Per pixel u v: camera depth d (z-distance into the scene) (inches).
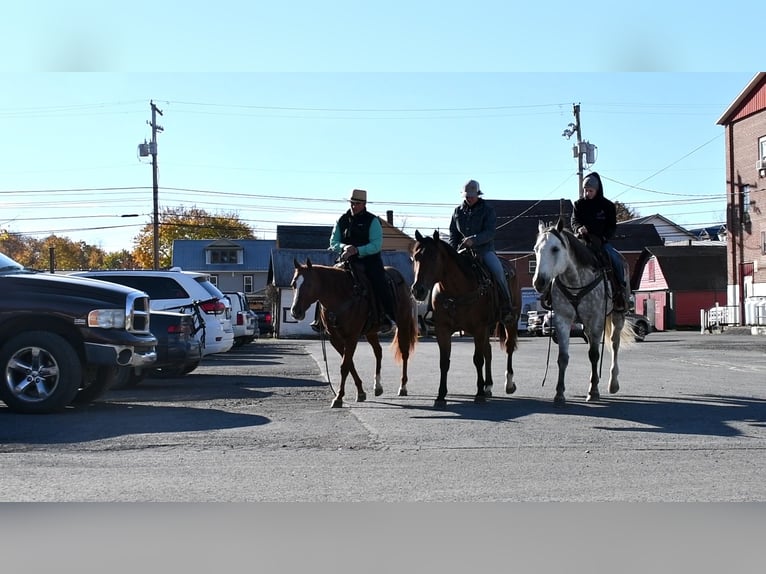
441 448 333.4
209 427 390.3
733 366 796.0
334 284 470.3
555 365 807.1
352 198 495.8
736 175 2158.0
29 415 434.6
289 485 273.3
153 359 473.7
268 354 1097.4
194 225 3661.4
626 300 516.1
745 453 322.0
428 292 450.3
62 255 4323.3
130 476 286.2
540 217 3179.1
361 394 494.0
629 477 282.4
